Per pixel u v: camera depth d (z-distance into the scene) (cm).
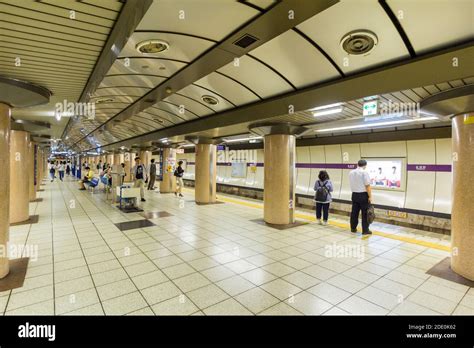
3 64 333
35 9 220
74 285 390
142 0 201
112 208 1038
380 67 415
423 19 313
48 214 909
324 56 422
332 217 930
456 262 444
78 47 291
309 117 638
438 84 365
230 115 747
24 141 799
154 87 587
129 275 427
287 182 786
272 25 312
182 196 1436
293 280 416
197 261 491
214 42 375
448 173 841
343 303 350
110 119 1003
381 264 487
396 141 949
